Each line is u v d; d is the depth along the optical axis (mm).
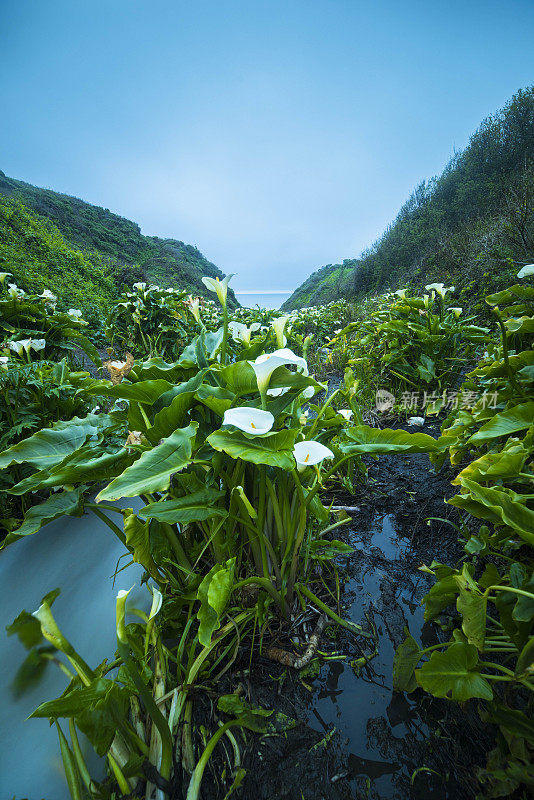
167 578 1744
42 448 1824
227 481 1650
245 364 1641
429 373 4211
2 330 4785
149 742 1323
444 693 1152
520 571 1374
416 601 1955
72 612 1974
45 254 14164
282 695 1504
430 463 3262
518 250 6066
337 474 3062
